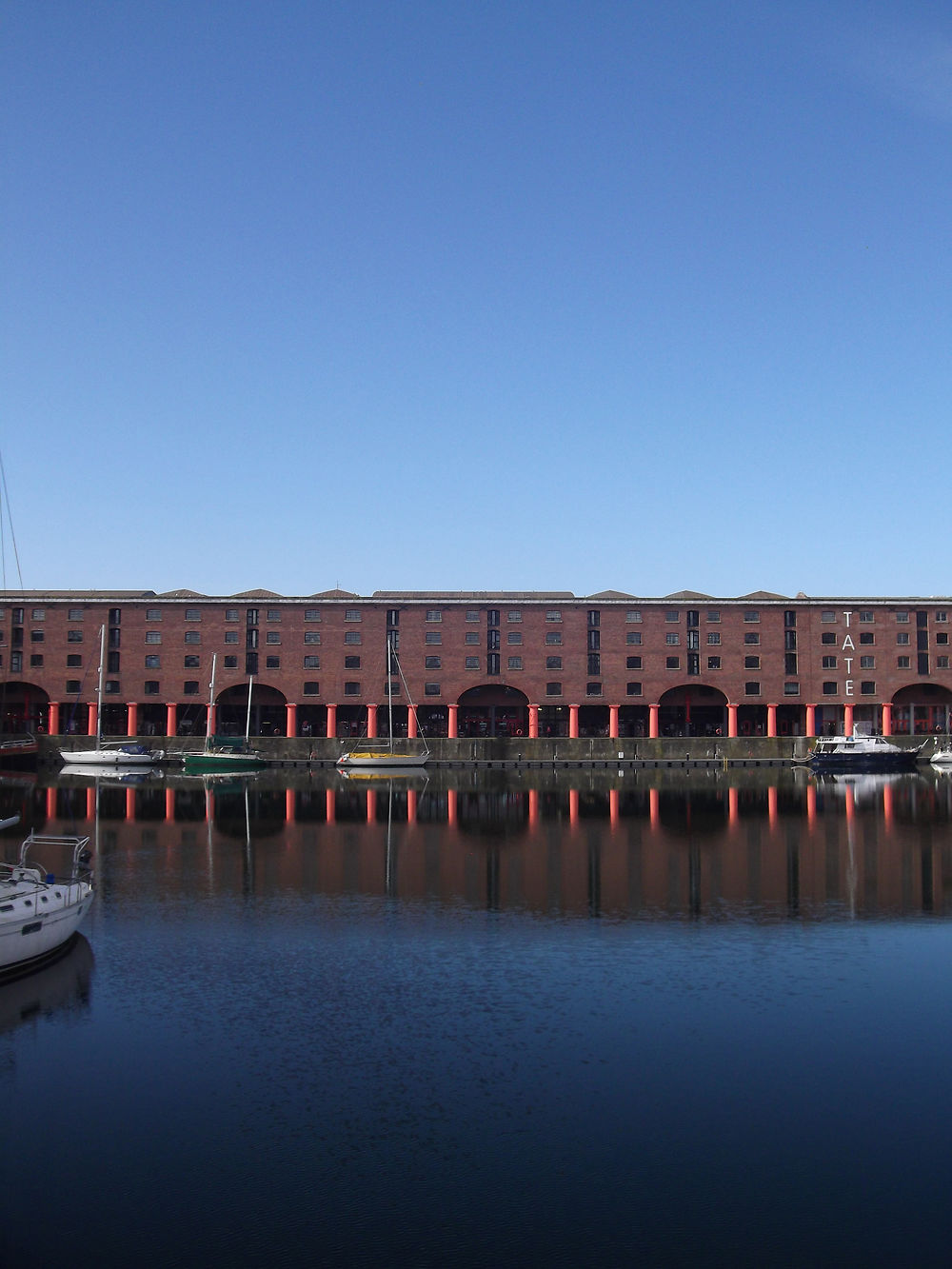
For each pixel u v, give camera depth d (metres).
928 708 139.38
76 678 130.25
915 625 135.75
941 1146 18.16
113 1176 17.27
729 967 28.64
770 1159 17.72
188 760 118.12
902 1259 15.15
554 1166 17.50
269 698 134.25
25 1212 16.33
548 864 47.03
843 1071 21.17
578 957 29.73
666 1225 15.90
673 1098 19.92
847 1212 16.23
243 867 46.22
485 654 132.38
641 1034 23.22
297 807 74.62
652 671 133.12
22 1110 19.53
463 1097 19.97
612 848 52.53
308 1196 16.64
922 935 32.47
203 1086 20.47
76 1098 20.02
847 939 31.97
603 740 129.00
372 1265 15.02
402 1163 17.58
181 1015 24.53
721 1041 22.81
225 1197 16.66
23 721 133.38
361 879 43.16
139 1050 22.30
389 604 131.75
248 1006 25.16
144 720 140.12
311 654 131.50
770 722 133.50
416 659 132.12
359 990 26.48
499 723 139.88
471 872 44.91
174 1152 17.97
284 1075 21.00
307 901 38.22
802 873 44.56
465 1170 17.36
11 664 130.25
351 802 79.44
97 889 40.56
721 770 121.12
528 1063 21.55
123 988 26.62
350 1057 21.88
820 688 134.25
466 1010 24.86
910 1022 23.95
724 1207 16.34
